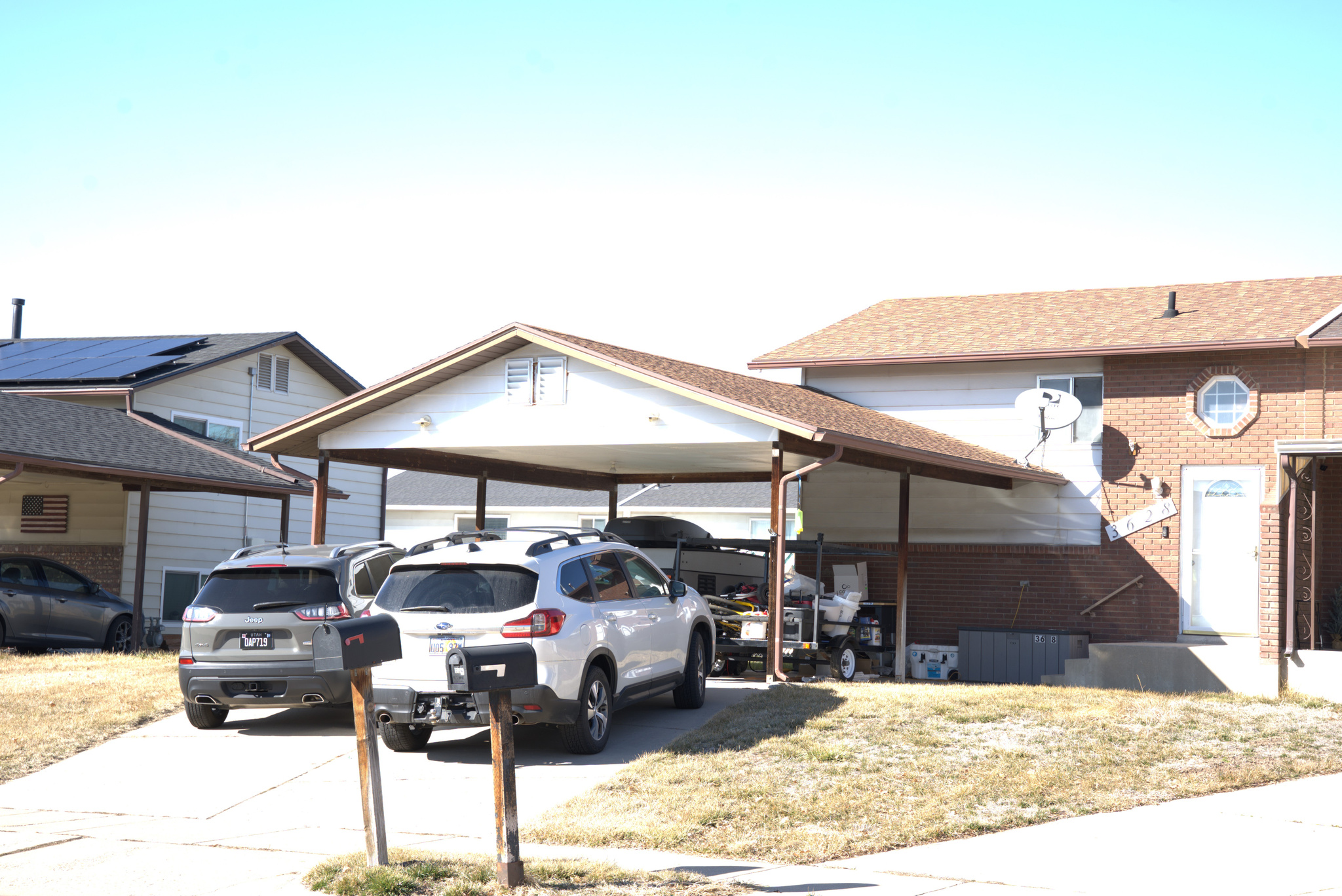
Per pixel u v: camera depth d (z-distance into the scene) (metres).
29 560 19.30
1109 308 21.56
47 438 19.00
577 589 10.61
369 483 31.42
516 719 9.94
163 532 24.53
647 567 12.34
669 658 12.12
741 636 15.77
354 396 16.72
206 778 9.98
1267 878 6.70
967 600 20.22
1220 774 9.52
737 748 10.40
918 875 6.82
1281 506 14.99
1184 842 7.57
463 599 10.14
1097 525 19.42
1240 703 12.73
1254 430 18.38
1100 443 19.55
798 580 17.23
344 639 6.50
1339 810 8.52
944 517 20.50
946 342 20.81
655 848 7.64
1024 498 19.94
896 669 17.98
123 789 9.65
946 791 8.89
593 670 10.59
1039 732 10.82
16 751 10.89
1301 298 20.14
